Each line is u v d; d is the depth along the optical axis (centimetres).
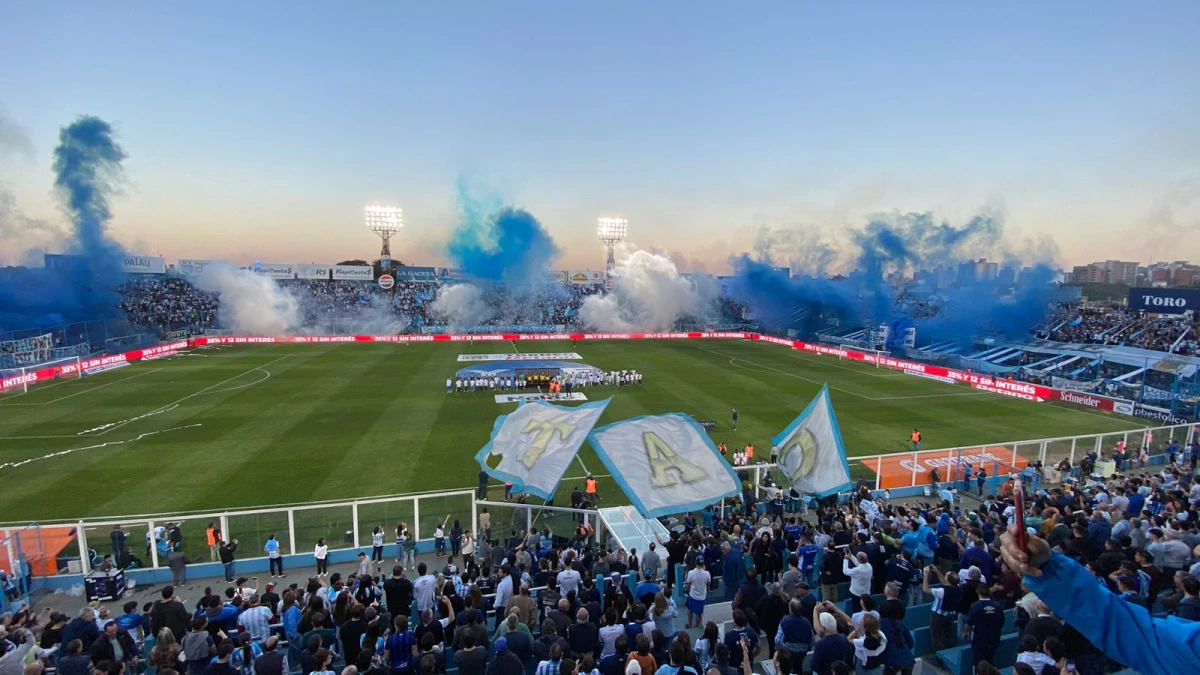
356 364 6094
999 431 3816
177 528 2045
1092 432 3822
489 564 1731
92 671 973
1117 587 1059
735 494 1769
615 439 1814
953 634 1078
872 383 5362
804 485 2036
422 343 8069
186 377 5253
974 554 1288
